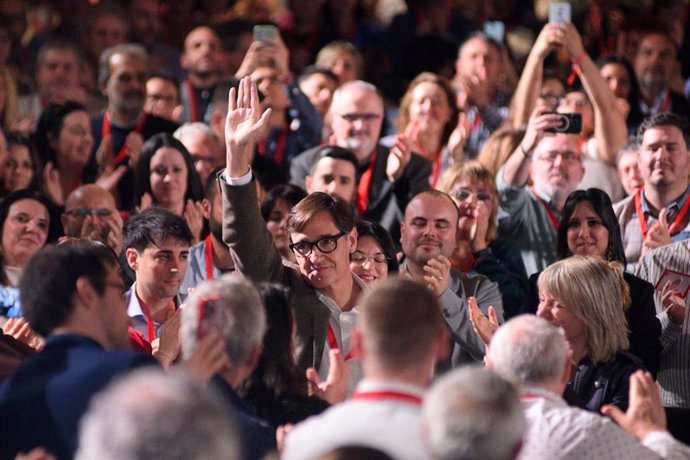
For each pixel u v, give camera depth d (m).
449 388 7.75
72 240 13.38
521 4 29.45
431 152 20.86
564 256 15.73
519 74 26.19
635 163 18.64
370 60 26.81
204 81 23.52
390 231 18.69
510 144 18.97
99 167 20.25
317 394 10.91
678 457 10.16
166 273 13.80
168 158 17.31
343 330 13.09
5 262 15.81
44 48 23.89
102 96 23.52
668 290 15.10
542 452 9.98
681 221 17.25
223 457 6.57
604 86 20.09
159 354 12.62
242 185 12.88
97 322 9.85
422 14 28.81
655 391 10.48
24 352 11.83
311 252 13.09
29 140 19.22
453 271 15.24
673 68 24.78
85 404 9.16
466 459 7.57
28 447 9.23
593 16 27.23
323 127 22.39
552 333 10.30
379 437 8.66
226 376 9.81
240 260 13.12
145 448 6.44
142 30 26.81
